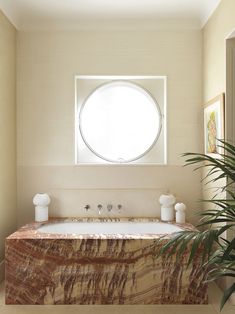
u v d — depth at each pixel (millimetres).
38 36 3682
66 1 3258
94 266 2754
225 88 2904
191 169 3709
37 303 2764
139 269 2748
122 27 3668
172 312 2627
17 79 3686
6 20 3352
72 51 3688
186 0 3256
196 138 3707
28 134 3699
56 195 3715
